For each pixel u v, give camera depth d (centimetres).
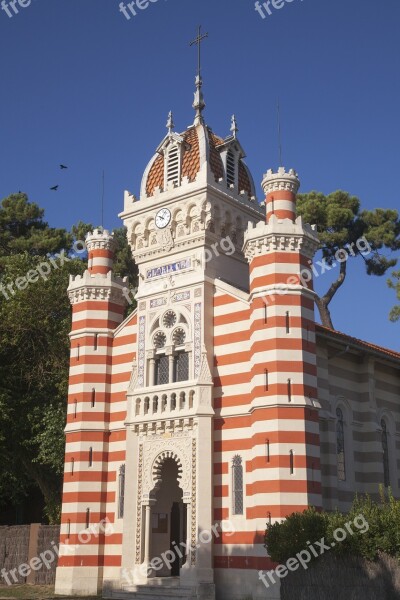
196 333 3641
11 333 4691
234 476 3378
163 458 3591
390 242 6081
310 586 2734
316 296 3466
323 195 6275
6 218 6956
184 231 3847
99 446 3912
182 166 3972
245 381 3469
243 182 4166
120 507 3791
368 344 4253
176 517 3812
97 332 4075
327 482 3456
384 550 2648
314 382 3325
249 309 3550
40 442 4453
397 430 4141
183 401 3594
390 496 2845
